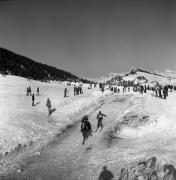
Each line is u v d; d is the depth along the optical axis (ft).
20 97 162.30
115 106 135.33
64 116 126.21
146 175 55.88
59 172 65.98
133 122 95.50
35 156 76.64
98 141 84.53
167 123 91.15
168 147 72.02
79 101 153.69
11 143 84.28
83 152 77.61
